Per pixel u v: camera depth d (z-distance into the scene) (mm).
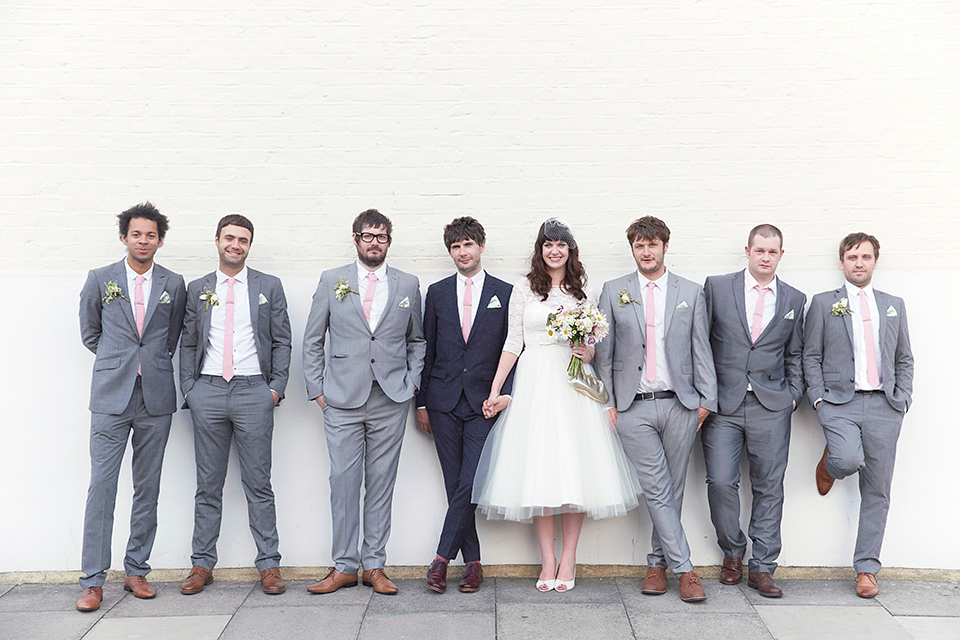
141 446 3840
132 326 3791
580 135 4207
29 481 4078
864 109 4172
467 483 3820
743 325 3885
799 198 4184
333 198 4199
